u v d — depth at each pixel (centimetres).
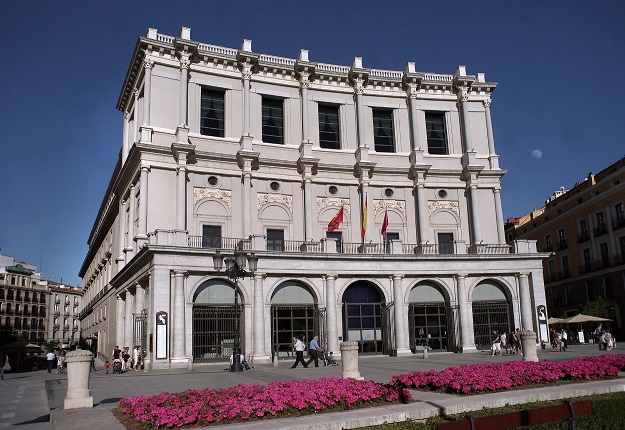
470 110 4697
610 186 5453
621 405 1046
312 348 2984
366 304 3797
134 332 3625
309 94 4400
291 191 4178
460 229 4459
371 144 4475
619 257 5278
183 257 3288
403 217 4391
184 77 3988
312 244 3875
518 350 3547
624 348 3834
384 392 1434
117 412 1362
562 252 6256
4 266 11756
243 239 3659
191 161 3912
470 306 3909
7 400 2022
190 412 1202
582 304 5425
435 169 4428
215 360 3344
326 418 1177
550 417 938
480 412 1263
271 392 1385
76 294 13000
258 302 3434
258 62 4219
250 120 4188
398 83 4597
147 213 3750
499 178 4572
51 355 4106
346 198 4306
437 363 2886
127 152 4597
